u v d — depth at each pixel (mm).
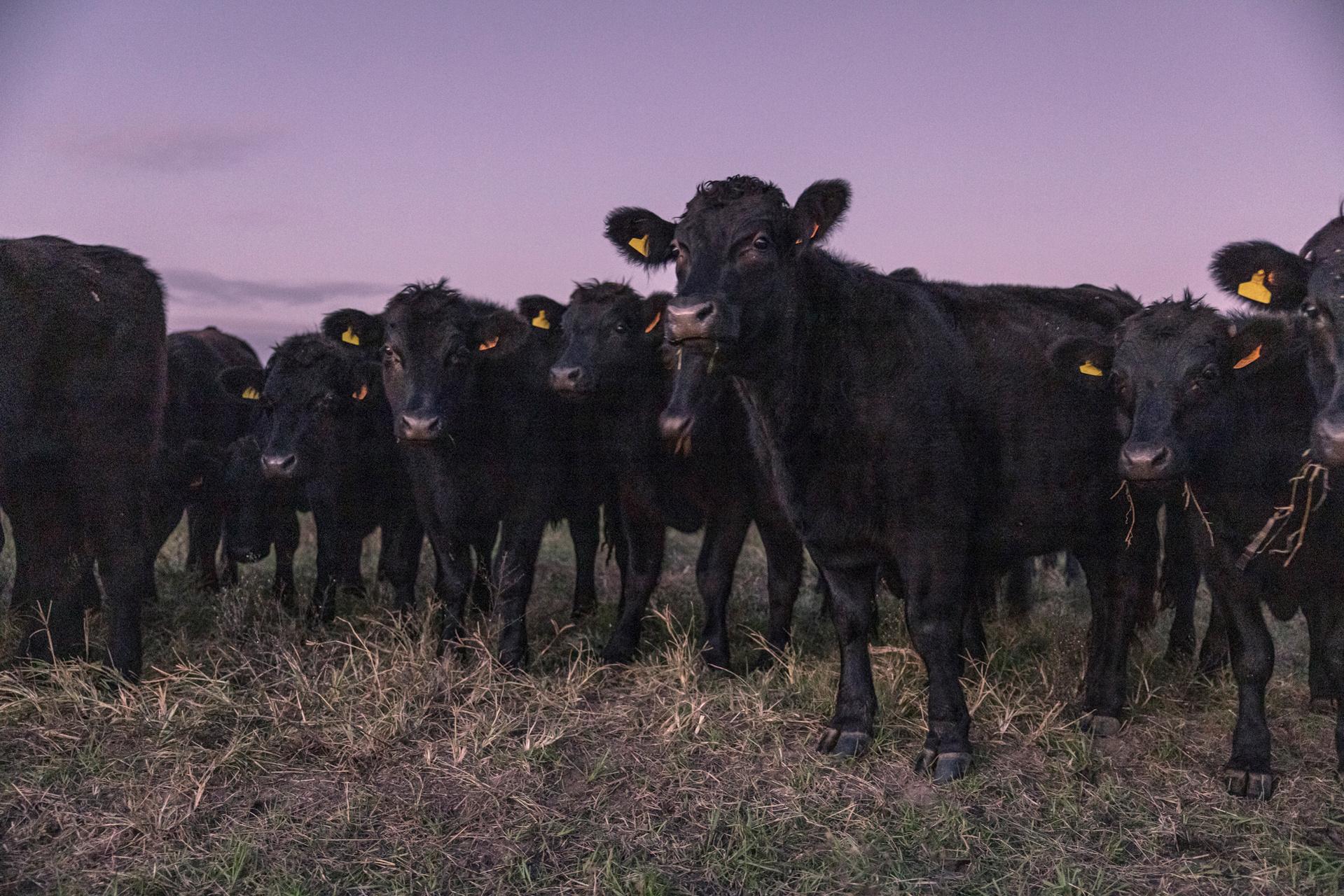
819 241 4301
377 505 7195
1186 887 3512
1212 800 4109
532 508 5938
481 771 4266
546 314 6645
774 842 3783
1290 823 3898
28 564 5406
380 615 6723
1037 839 3807
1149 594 5188
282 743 4465
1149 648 6145
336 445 6836
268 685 5039
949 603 4406
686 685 5102
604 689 5336
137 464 5332
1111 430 4977
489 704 4945
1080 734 4605
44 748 4348
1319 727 4797
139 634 5266
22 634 5578
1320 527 4156
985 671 5422
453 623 5977
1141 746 4652
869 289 4504
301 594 7289
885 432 4328
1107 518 5012
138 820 3793
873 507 4430
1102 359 4535
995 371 4695
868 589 4684
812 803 4059
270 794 4062
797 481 4488
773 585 6062
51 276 5105
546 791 4141
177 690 4973
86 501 5215
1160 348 4270
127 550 5250
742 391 4672
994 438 4648
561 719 4789
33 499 5234
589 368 5766
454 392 5711
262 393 7133
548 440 6070
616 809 4004
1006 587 6688
